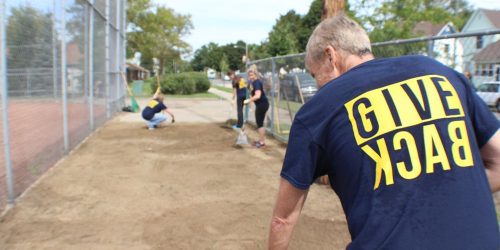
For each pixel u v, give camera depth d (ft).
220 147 28.76
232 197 17.51
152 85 100.22
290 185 5.36
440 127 4.95
